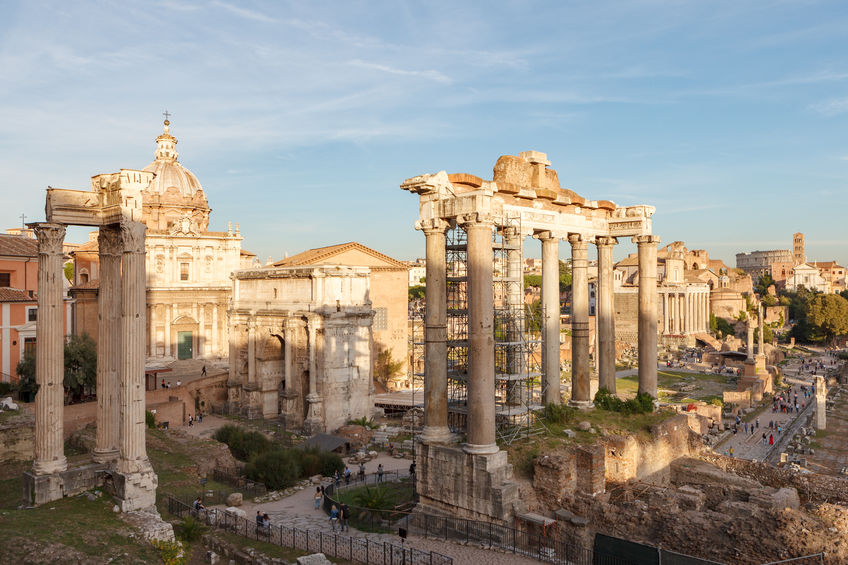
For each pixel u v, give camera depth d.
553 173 41.78
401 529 31.92
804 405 105.19
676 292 184.88
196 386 83.44
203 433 69.44
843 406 102.94
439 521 32.25
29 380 54.94
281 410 79.44
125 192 30.69
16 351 62.09
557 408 39.19
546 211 39.59
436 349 33.62
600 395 43.31
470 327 31.88
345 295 76.81
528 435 36.31
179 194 104.56
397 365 110.81
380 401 89.12
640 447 37.19
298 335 77.06
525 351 41.16
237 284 86.88
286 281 79.75
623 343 168.25
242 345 84.69
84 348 62.12
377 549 30.33
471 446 31.61
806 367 149.75
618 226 44.06
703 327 192.00
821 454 70.81
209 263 100.00
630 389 106.62
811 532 25.83
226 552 31.23
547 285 40.38
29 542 25.31
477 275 31.58
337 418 74.81
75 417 55.62
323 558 27.03
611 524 29.89
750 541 26.77
